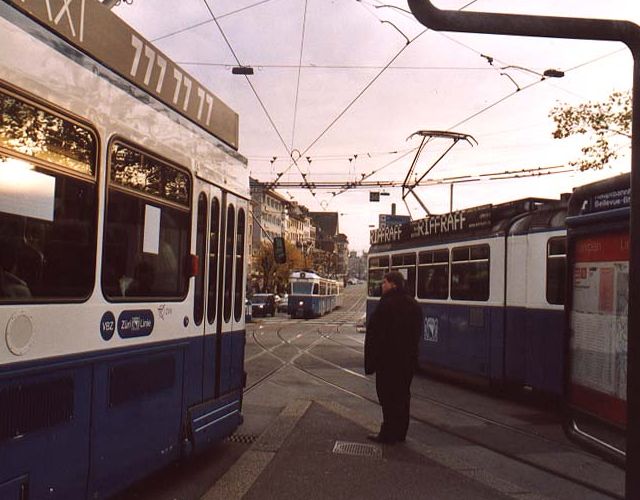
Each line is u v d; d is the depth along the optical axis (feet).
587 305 16.79
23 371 10.77
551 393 31.83
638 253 10.03
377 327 23.70
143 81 15.31
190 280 17.92
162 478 18.74
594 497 18.10
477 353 38.55
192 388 18.11
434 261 45.44
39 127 11.35
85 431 12.63
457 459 21.80
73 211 12.37
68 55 12.23
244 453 21.77
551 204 34.30
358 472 19.75
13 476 10.50
